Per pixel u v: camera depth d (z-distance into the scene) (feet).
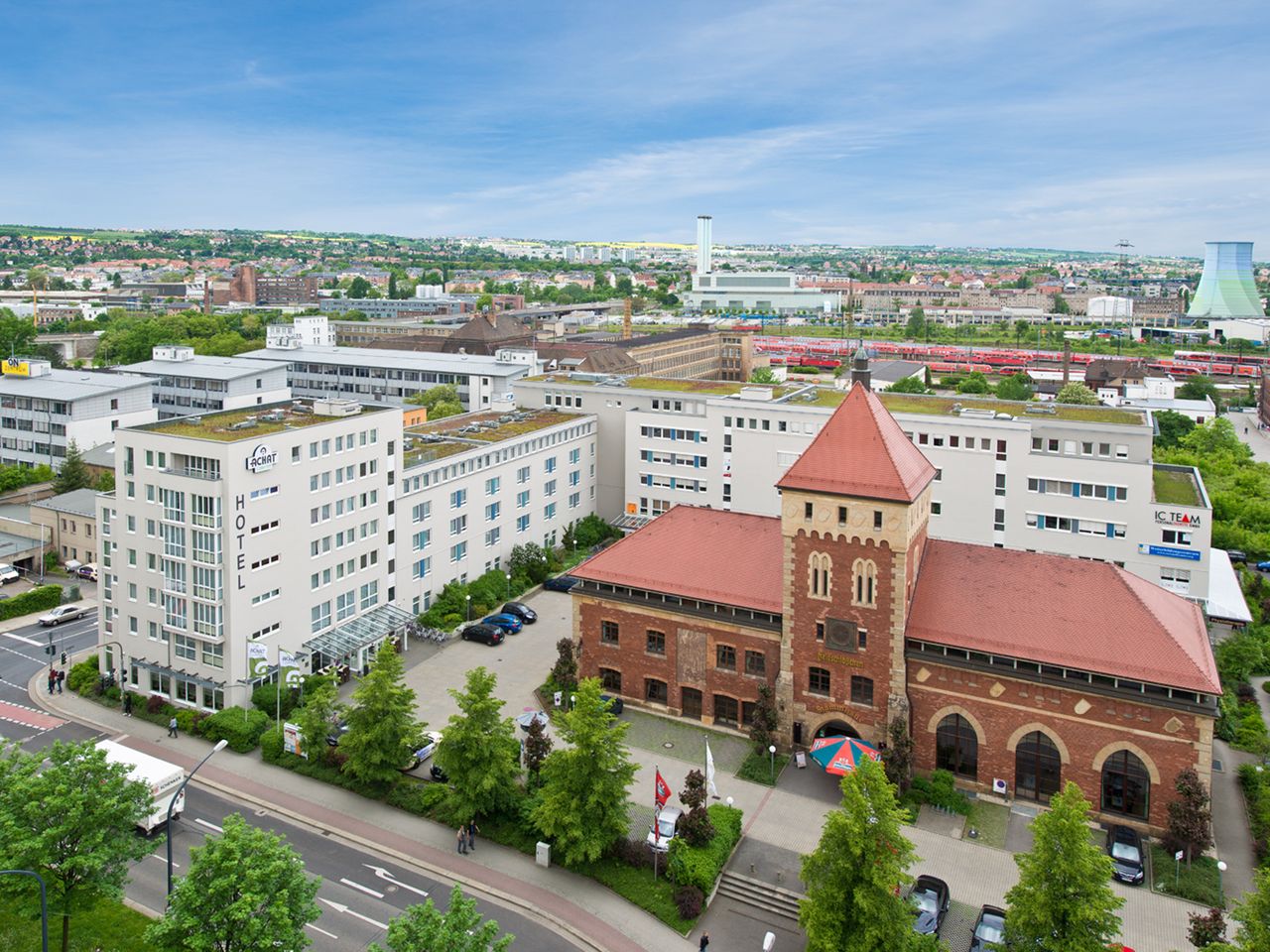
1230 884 189.78
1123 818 205.46
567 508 406.82
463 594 326.03
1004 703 213.87
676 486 407.44
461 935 132.16
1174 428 624.18
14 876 148.15
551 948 171.73
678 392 417.49
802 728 235.81
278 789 223.92
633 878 190.19
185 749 241.14
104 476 420.77
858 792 152.66
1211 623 328.08
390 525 302.45
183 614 254.88
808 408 374.22
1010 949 149.07
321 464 273.13
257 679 254.68
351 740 218.18
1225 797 222.89
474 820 208.95
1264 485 480.64
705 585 250.57
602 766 185.88
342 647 276.41
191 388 583.58
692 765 232.73
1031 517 338.13
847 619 226.17
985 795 218.18
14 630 319.47
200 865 141.18
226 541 244.22
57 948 165.27
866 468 222.28
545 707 261.44
